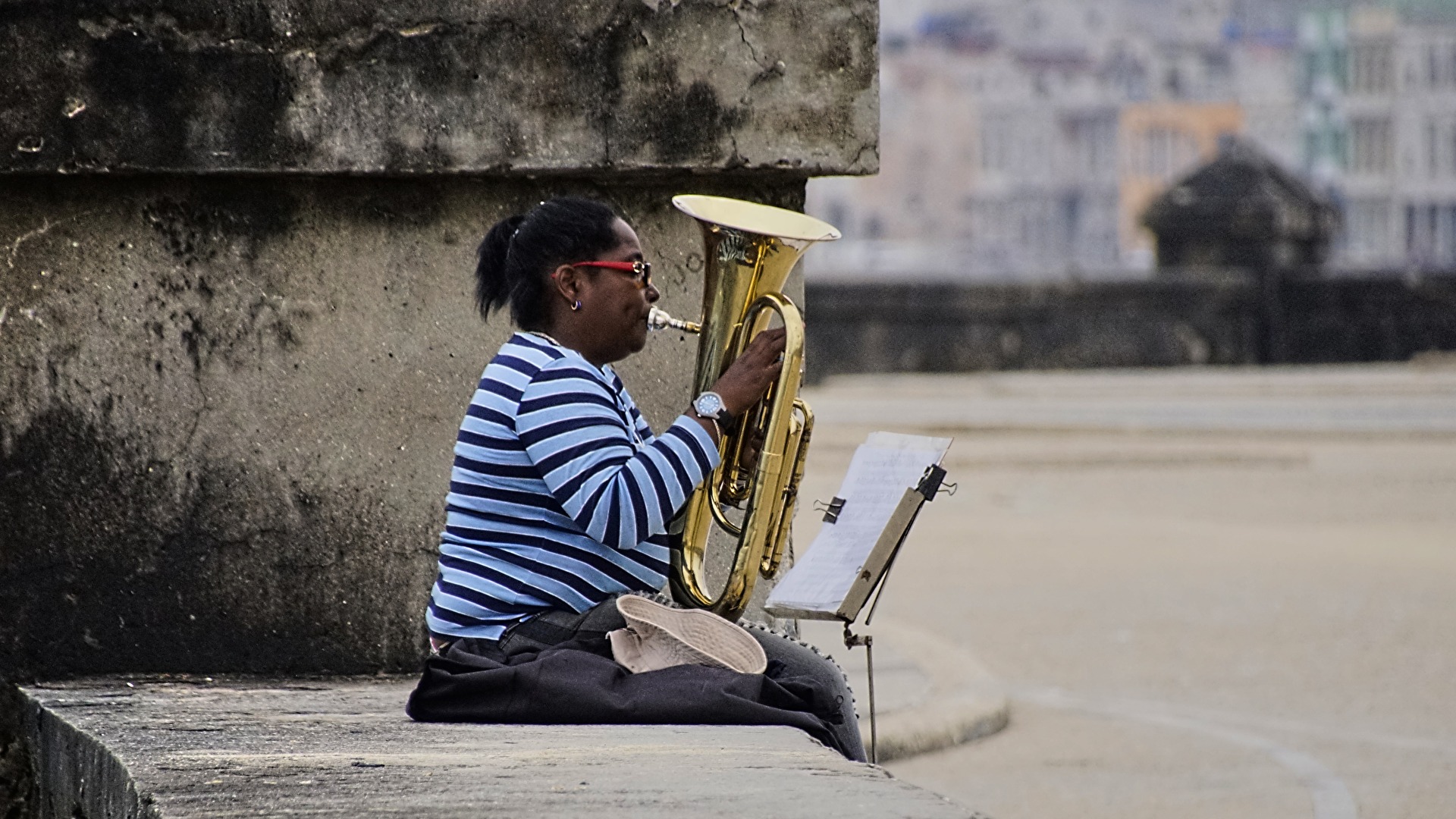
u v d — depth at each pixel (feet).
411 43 43.96
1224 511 134.92
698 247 46.60
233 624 45.01
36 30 42.88
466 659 35.09
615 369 46.24
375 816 27.53
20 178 43.75
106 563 44.57
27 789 43.86
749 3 44.98
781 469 35.22
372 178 44.91
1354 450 176.76
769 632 36.88
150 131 43.32
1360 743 64.08
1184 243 312.91
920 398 231.91
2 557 44.19
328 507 45.27
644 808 27.53
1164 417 203.82
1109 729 67.31
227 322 44.83
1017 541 119.03
